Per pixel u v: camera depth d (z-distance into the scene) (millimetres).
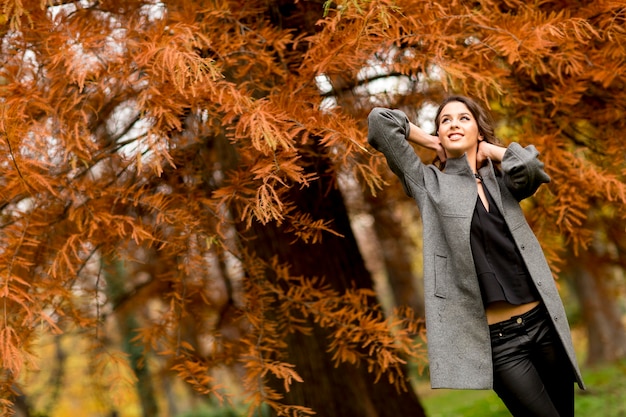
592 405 8594
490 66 3318
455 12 3084
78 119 3029
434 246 2553
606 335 13867
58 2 3301
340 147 3156
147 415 9062
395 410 5020
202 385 3461
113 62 2938
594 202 4355
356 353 3729
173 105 2828
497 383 2502
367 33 2672
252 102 2705
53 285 3223
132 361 6922
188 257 3531
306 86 3121
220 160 4242
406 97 4055
